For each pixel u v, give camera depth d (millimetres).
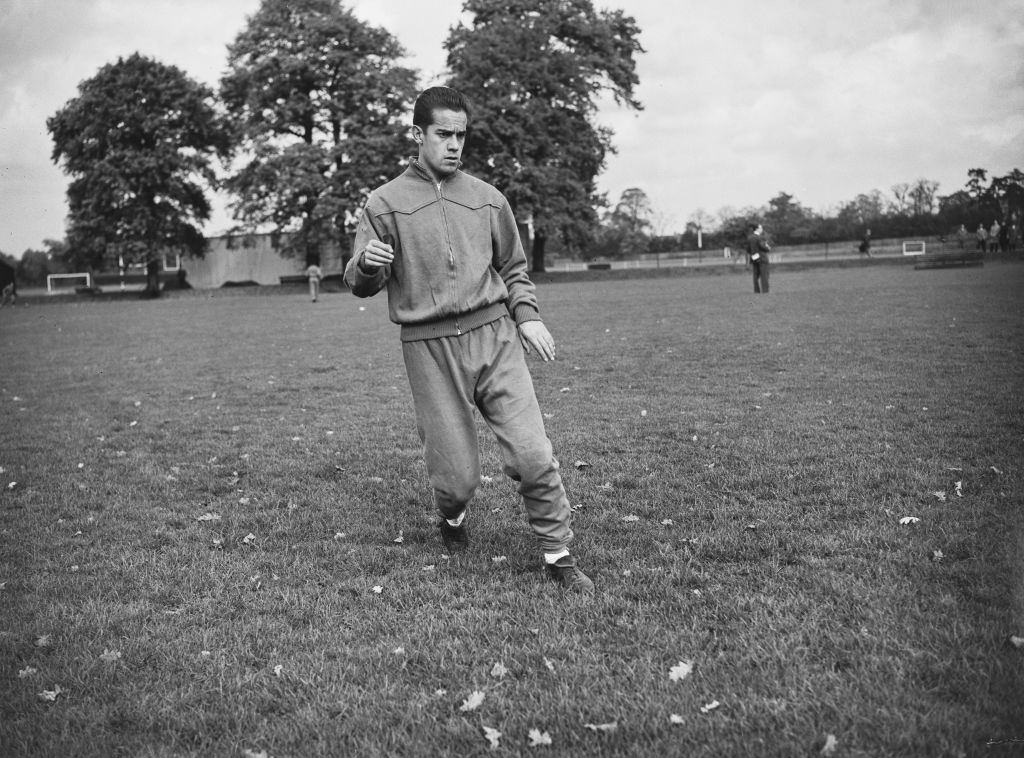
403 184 3836
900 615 3256
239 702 2865
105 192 47312
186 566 4223
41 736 2699
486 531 4586
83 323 24875
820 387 8406
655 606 3480
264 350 14969
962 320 13312
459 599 3662
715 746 2467
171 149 47594
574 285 38562
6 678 3109
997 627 3055
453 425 3930
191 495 5629
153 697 2926
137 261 47906
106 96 47312
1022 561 3309
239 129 46656
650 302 22562
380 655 3156
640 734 2564
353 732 2650
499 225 3941
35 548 4570
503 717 2697
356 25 46281
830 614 3314
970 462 5449
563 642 3178
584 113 48406
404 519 4934
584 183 48938
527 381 3889
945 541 4023
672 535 4375
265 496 5516
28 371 12930
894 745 2396
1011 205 37875
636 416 7484
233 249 53094
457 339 3844
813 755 2387
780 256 58688
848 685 2744
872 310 15984
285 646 3275
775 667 2906
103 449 7125
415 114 3795
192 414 8719
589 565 4039
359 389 9984
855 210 75812
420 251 3791
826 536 4215
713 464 5738
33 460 6727
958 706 2568
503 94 45000
